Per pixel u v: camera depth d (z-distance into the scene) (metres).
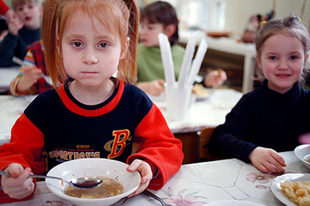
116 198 0.58
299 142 1.21
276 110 1.19
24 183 0.62
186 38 3.68
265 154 0.86
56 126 0.83
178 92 1.33
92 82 0.72
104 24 0.70
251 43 2.87
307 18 1.78
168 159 0.81
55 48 0.81
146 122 0.89
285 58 1.09
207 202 0.67
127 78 0.92
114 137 0.86
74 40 0.70
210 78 1.97
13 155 0.74
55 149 0.86
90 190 0.65
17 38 2.39
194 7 4.58
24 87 1.52
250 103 1.21
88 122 0.84
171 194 0.70
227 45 2.99
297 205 0.63
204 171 0.83
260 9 3.15
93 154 0.86
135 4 0.85
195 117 1.43
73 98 0.83
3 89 1.75
